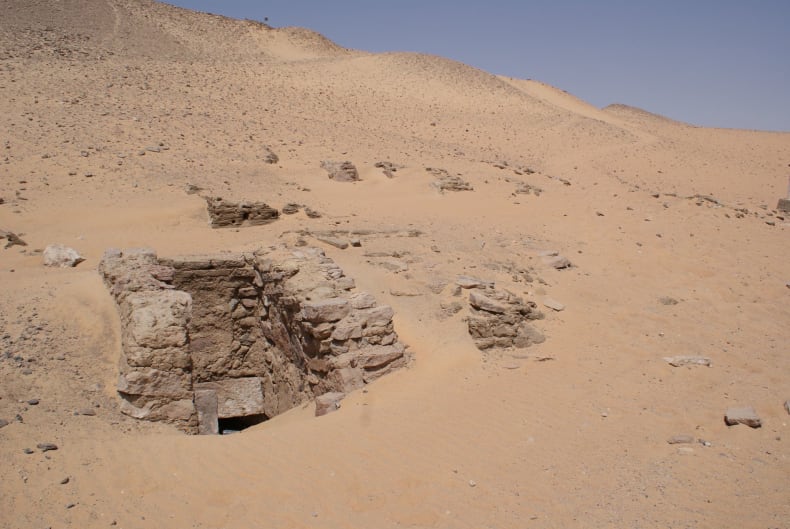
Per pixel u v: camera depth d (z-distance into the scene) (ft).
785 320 47.01
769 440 27.99
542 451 27.55
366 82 178.29
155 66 144.05
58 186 72.69
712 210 81.05
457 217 72.49
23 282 41.11
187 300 33.47
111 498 22.62
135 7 209.26
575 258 60.23
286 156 96.58
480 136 142.92
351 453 27.32
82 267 51.78
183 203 71.20
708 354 40.32
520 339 40.81
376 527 22.13
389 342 37.63
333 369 35.50
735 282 55.62
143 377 30.14
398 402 32.68
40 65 122.83
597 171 120.98
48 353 32.30
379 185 85.81
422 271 50.60
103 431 27.45
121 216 65.72
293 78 167.02
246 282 48.21
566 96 221.87
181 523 21.81
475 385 34.94
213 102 122.62
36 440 25.21
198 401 39.34
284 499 23.70
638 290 53.16
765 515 22.02
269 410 47.32
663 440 28.50
